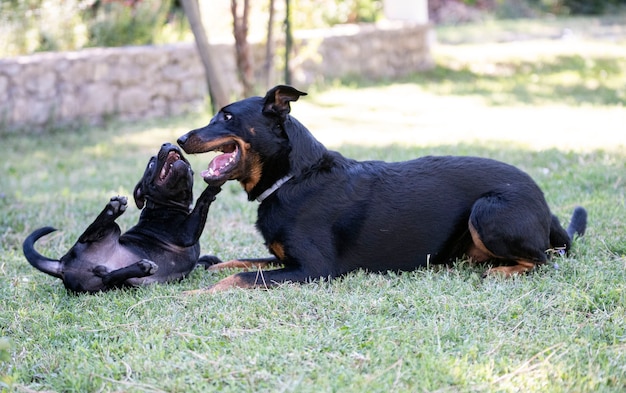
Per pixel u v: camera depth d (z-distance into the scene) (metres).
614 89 14.45
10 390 3.89
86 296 5.13
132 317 4.75
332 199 5.34
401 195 5.39
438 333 4.32
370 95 14.30
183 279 5.53
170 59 13.34
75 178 9.28
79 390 3.92
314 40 14.23
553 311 4.65
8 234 6.94
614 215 6.58
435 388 3.80
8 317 4.88
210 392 3.79
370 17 18.83
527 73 16.44
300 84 14.65
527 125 11.41
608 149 9.47
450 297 4.84
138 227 5.50
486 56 18.14
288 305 4.79
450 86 15.14
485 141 10.30
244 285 5.15
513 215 5.21
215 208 7.70
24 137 11.62
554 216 5.73
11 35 13.16
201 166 9.56
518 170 5.52
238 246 6.50
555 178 8.12
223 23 15.23
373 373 3.96
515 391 3.75
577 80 15.55
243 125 5.26
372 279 5.25
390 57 16.42
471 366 3.96
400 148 9.99
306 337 4.32
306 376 3.94
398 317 4.65
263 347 4.20
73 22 14.01
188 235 5.38
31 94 11.91
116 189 8.65
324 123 12.02
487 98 13.85
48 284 5.52
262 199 5.43
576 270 5.27
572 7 27.75
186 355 4.19
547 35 21.58
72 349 4.43
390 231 5.34
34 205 7.98
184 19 15.81
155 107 13.27
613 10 27.42
